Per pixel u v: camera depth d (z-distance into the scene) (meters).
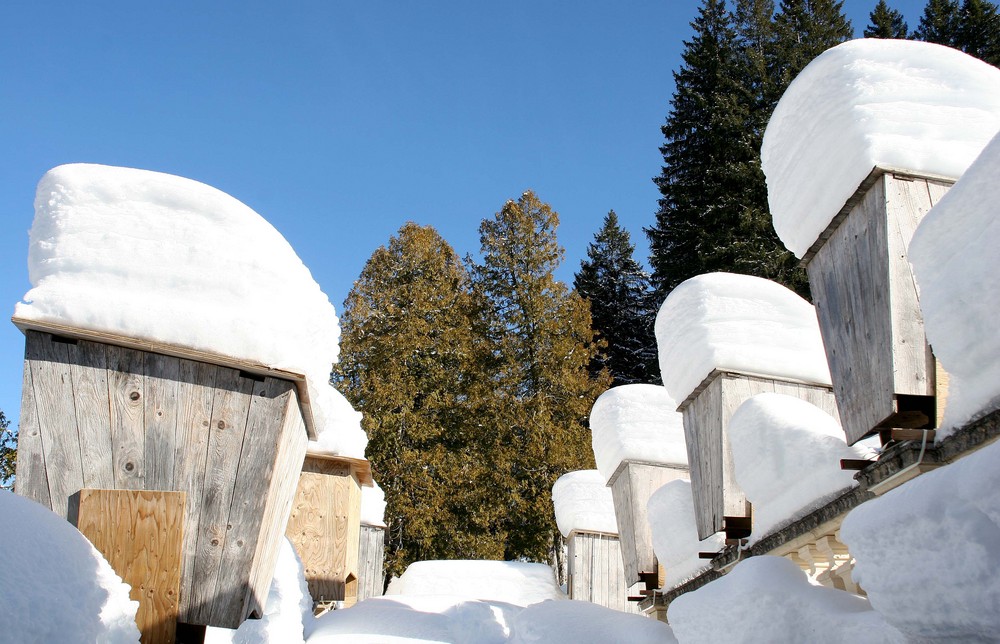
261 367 4.45
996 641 2.17
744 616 3.31
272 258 4.67
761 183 25.09
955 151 4.42
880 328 4.24
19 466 4.16
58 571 3.05
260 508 4.33
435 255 24.45
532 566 14.16
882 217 4.32
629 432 9.07
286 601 6.04
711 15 30.03
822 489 5.07
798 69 27.58
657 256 27.59
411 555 19.86
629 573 8.80
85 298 4.33
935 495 2.28
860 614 3.12
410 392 21.45
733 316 6.84
